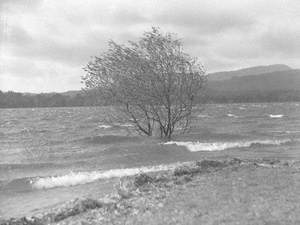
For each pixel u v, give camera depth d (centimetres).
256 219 920
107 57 2930
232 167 1703
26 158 2727
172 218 1005
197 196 1222
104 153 2600
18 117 10819
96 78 2958
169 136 2989
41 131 5747
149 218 1043
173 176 1598
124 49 2900
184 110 2970
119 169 2075
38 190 1681
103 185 1692
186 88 2919
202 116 8662
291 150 2680
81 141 3578
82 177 1902
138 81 2878
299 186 1276
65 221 1148
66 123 7719
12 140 4331
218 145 2866
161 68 2867
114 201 1302
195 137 3266
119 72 2905
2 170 2169
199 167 1695
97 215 1162
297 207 1007
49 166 2295
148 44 2877
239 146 2902
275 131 4528
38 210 1307
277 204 1046
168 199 1230
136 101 2903
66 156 2667
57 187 1734
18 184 1781
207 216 984
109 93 2947
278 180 1384
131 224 1008
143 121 3039
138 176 1547
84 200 1286
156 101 2897
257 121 6981
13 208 1362
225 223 910
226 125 5869
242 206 1048
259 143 3042
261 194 1180
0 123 7994
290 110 12394
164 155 2472
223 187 1321
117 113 3048
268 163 1855
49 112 14662
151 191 1393
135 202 1246
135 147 2655
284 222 887
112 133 4878
